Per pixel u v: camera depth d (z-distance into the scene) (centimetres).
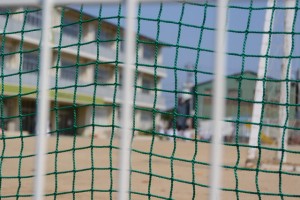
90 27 6103
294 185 1235
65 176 1245
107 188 1045
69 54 5791
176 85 616
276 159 1811
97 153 2198
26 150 2122
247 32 600
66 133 6216
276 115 2544
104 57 6372
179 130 6662
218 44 266
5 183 1070
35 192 311
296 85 2055
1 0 361
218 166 266
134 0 281
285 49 1755
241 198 978
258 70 1691
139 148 3064
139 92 7531
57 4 338
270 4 1302
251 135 1722
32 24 5178
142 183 1178
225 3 266
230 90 5084
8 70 4984
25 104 5522
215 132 265
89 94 6322
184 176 1369
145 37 4275
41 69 315
